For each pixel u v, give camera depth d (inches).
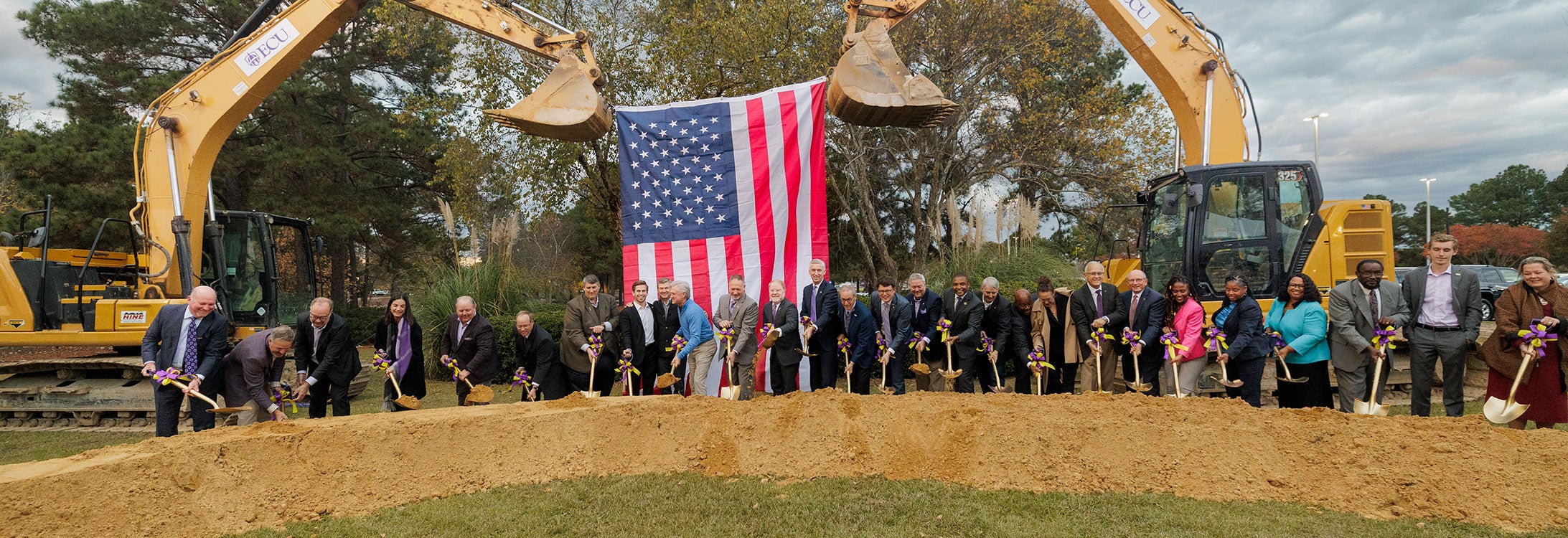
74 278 339.9
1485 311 694.5
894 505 166.1
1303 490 167.5
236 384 225.8
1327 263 303.4
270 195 740.0
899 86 258.2
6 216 634.2
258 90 329.1
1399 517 156.9
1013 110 748.6
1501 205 2294.5
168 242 322.0
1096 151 730.8
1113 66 986.7
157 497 154.9
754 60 566.3
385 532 155.8
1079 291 262.2
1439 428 167.8
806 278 320.5
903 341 267.0
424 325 443.8
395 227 858.1
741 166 320.5
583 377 269.6
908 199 870.4
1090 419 186.9
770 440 199.8
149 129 324.5
